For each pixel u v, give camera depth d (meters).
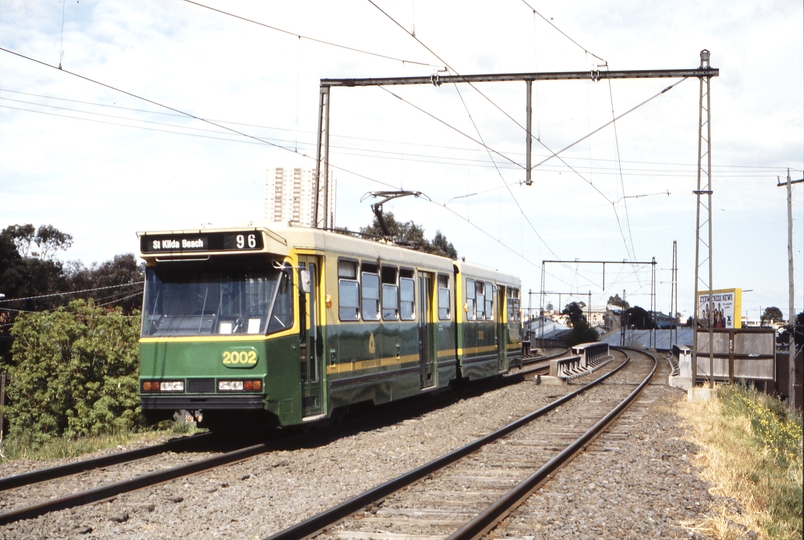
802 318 53.59
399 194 21.09
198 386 12.01
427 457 11.70
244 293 12.24
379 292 15.77
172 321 12.38
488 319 23.86
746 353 24.34
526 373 32.44
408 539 6.92
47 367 17.78
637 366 40.47
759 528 7.46
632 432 14.57
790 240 33.44
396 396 16.39
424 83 18.91
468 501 8.53
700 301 35.09
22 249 58.56
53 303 52.78
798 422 15.31
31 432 17.14
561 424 15.81
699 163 20.58
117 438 13.52
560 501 8.53
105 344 17.95
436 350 18.89
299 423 12.34
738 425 15.14
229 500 8.68
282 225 12.96
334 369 13.61
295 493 9.08
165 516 7.96
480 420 16.62
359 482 9.72
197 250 12.33
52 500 8.04
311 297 13.10
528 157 18.30
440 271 19.53
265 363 11.83
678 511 8.12
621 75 18.47
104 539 7.12
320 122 20.14
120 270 62.00
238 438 13.72
